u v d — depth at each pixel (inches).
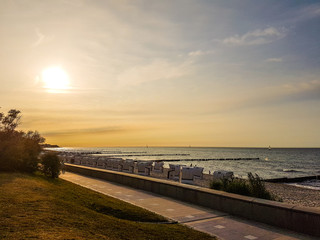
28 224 198.8
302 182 1107.3
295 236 235.1
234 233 240.8
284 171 1706.4
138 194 416.2
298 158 3794.3
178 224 265.3
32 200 277.7
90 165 968.3
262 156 4458.7
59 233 186.4
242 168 1888.5
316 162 2795.3
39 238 172.2
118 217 280.1
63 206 269.1
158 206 338.6
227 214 305.0
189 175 577.6
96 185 502.0
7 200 269.1
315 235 233.6
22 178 447.8
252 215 283.1
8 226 190.2
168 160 2970.0
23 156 582.6
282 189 661.3
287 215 253.6
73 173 708.7
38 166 594.2
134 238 206.4
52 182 464.4
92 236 192.9
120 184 518.3
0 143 577.3
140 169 741.3
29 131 692.1
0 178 426.0
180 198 376.2
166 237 218.7
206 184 582.9
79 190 405.7
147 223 265.6
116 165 849.5
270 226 262.5
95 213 267.3
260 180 369.4
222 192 331.9
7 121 640.4
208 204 334.0
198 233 237.1
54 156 576.4
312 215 236.4
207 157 3941.9
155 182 427.5
